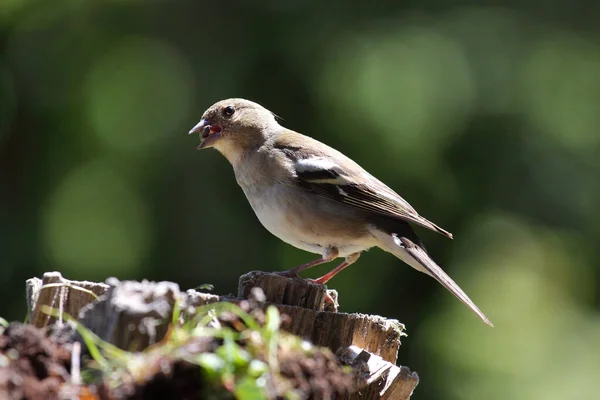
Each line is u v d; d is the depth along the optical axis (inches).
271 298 247.4
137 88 603.8
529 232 581.0
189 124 588.1
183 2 612.1
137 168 595.5
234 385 183.3
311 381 195.0
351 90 572.4
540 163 594.2
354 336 243.3
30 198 598.5
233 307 199.9
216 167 579.2
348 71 577.9
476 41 608.1
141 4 623.5
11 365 181.6
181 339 189.2
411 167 568.7
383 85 576.7
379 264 555.8
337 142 567.5
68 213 597.3
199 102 587.5
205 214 575.2
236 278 561.9
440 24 613.9
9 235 585.0
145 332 193.3
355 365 233.5
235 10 599.2
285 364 193.8
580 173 599.8
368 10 605.0
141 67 608.1
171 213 582.2
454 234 578.2
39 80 612.7
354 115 569.3
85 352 193.8
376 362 241.1
